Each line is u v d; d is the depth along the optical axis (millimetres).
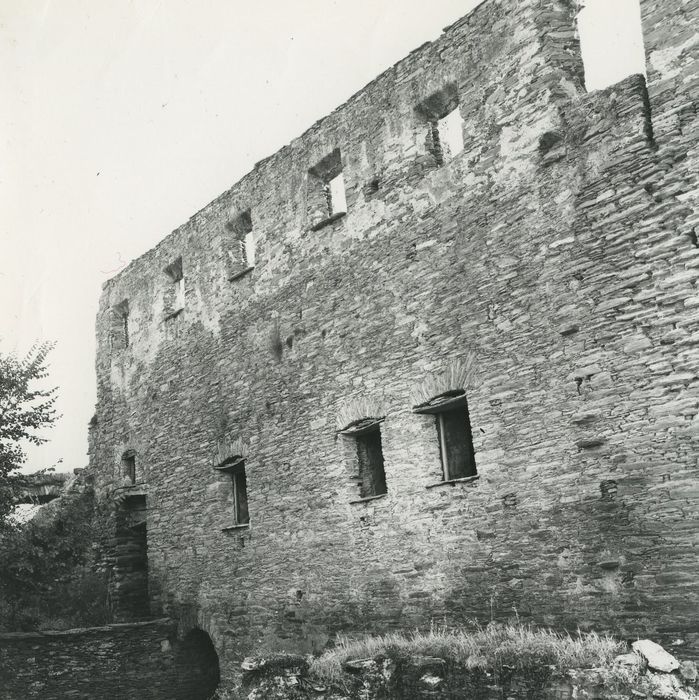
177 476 16891
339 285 13195
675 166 8836
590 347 9383
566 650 8078
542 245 10078
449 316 11172
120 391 19359
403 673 8867
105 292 20562
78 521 18234
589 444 9219
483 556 10250
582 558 9148
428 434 11500
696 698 6996
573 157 9867
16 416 16828
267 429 14445
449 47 11719
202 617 15484
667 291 8750
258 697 9555
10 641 14570
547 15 10453
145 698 15570
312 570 12992
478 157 11062
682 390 8500
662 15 9047
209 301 16578
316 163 14070
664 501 8492
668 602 8320
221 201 16578
